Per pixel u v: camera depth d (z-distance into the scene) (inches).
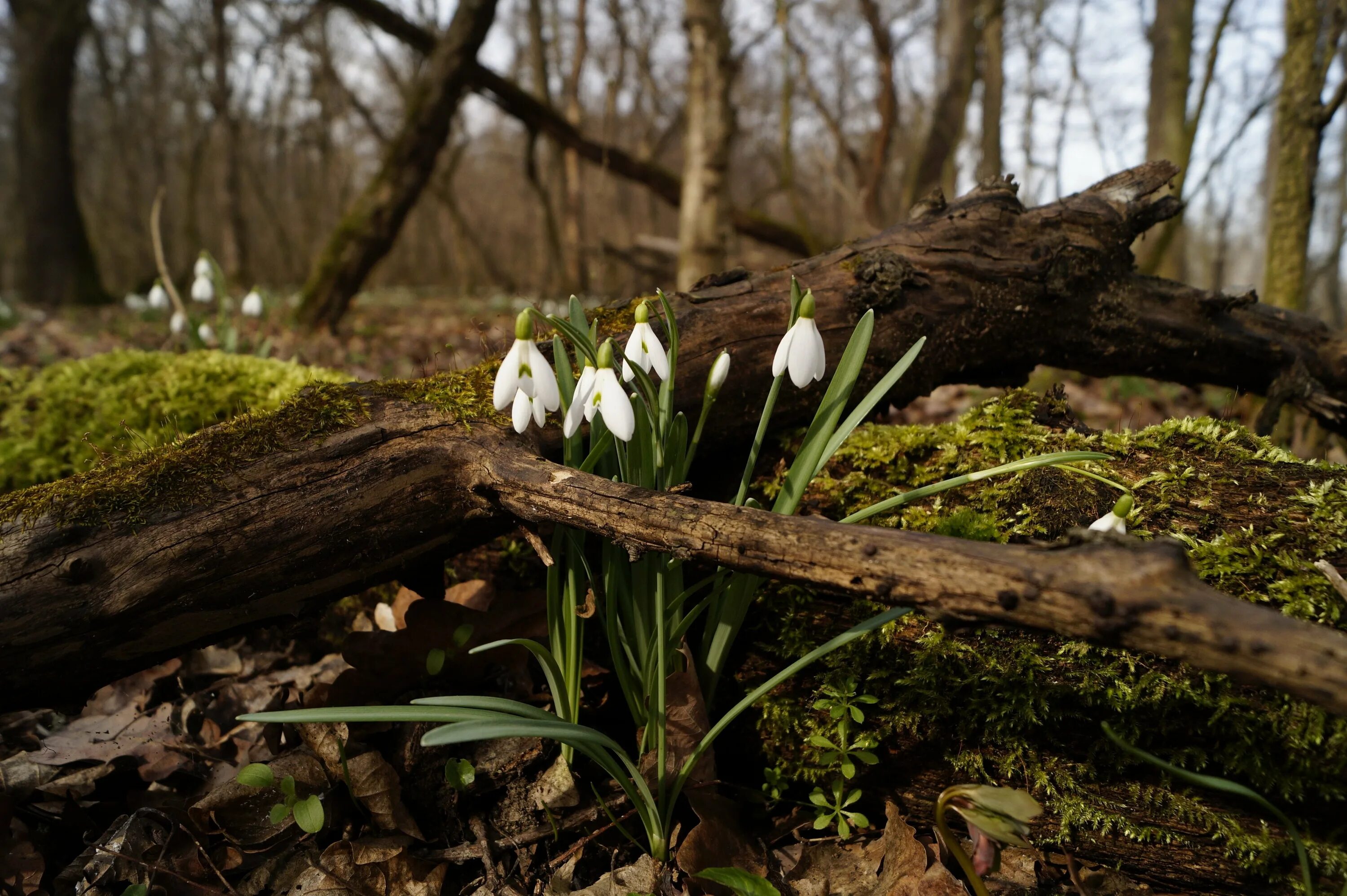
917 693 14.3
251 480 13.4
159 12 156.2
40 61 113.3
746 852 13.8
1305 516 13.5
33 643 12.3
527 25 134.5
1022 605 10.3
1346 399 22.2
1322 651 9.3
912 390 18.6
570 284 115.1
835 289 17.5
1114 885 13.8
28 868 13.1
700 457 17.2
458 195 230.1
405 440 14.1
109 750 15.6
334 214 208.2
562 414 14.8
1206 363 21.0
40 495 13.0
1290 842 12.7
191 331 29.9
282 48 126.6
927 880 13.3
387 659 15.1
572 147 64.6
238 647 18.8
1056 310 19.2
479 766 14.4
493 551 17.3
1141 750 13.3
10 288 196.7
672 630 13.4
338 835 14.0
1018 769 14.0
